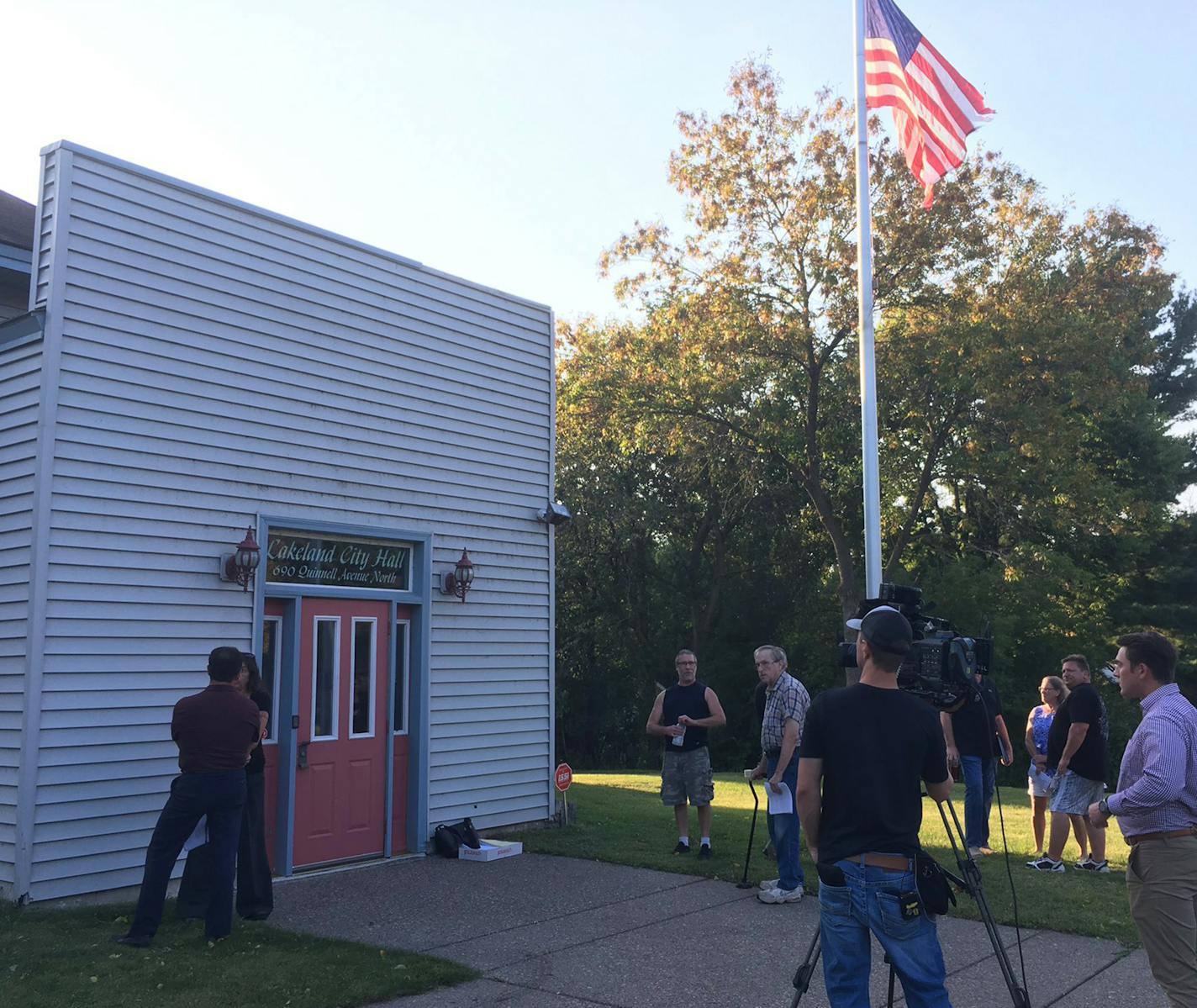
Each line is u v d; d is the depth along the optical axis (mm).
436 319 10273
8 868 6965
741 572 34344
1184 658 31312
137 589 7660
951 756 9258
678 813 9242
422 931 6773
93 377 7543
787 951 6305
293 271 8984
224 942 6250
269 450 8641
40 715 7062
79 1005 5098
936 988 3717
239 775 6426
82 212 7586
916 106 11203
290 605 8727
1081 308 25703
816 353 26109
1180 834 4395
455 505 10273
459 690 10102
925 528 31062
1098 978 5797
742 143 24547
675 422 27328
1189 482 34281
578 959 6137
